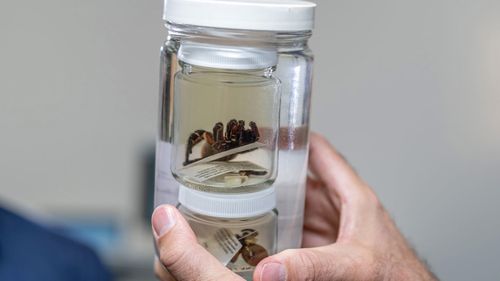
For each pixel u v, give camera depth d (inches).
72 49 49.4
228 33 20.9
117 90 50.0
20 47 49.4
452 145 48.6
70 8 48.7
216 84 21.4
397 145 48.8
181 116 21.9
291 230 23.9
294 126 23.4
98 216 51.1
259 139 21.8
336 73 47.6
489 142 48.3
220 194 21.5
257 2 21.3
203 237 22.0
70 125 50.8
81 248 39.7
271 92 21.8
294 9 21.1
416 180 49.4
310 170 27.8
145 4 48.4
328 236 28.2
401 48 47.1
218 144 21.6
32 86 50.1
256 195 21.8
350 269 23.2
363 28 46.9
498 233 49.6
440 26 46.8
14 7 48.8
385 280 24.1
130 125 50.6
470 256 50.2
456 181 49.2
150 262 49.6
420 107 48.1
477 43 46.9
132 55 49.3
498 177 48.7
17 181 51.7
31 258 36.9
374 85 47.7
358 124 48.4
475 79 47.5
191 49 21.1
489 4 46.3
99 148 51.1
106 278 40.1
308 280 22.0
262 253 22.4
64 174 51.6
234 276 21.4
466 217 49.7
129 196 51.4
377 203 26.4
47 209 51.9
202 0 20.7
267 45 21.4
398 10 46.6
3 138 51.0
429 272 25.4
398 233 26.0
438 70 47.4
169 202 23.2
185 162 21.9
